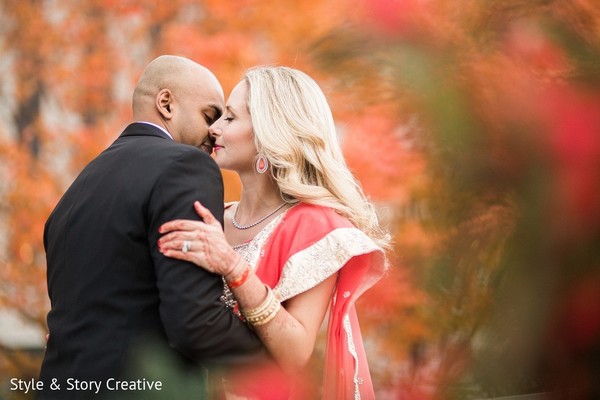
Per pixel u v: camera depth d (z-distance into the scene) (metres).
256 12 5.36
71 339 2.07
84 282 2.08
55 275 2.19
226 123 2.46
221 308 1.98
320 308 2.31
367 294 2.71
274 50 5.05
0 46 6.79
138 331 2.01
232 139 2.44
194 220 2.01
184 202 2.01
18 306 5.78
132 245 2.04
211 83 2.44
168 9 6.48
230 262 1.99
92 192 2.16
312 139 2.41
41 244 5.93
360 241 2.30
